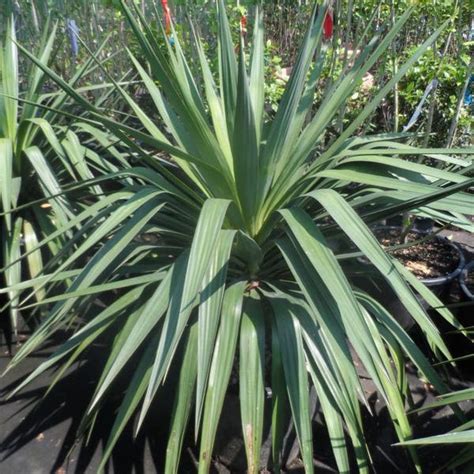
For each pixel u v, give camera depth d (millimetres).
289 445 1745
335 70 2789
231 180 1694
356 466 1797
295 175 1790
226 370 1402
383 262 1301
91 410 1450
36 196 2654
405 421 1464
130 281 1556
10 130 2516
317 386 1433
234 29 3250
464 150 1616
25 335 2383
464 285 2221
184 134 1885
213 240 1341
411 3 2322
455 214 1804
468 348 2199
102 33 4156
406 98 2549
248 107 1449
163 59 1611
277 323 1503
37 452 1835
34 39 4039
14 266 2258
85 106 1572
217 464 1796
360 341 1227
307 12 3963
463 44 2613
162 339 1277
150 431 1898
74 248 2244
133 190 1771
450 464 1502
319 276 1428
